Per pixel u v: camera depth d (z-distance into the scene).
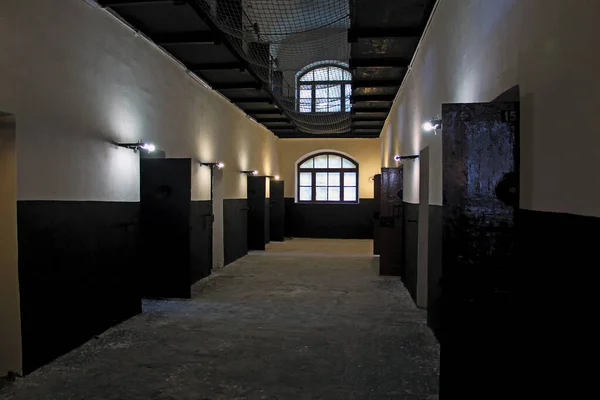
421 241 4.75
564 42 1.62
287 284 6.02
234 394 2.69
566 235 1.60
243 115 8.79
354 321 4.25
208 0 4.34
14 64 2.88
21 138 2.94
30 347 3.00
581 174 1.49
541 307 1.84
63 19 3.37
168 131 5.33
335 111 10.67
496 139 2.17
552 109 1.73
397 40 4.93
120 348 3.47
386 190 6.66
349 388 2.78
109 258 3.97
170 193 5.09
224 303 4.94
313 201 12.87
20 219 2.92
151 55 4.88
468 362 2.21
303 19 7.46
